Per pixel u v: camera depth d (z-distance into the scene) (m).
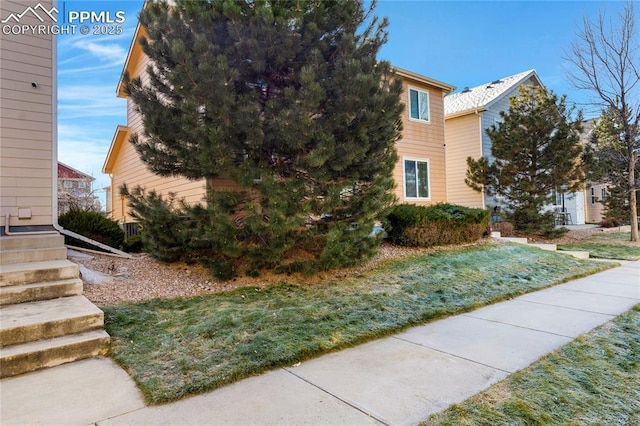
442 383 2.76
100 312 3.54
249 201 5.16
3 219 5.24
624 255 9.85
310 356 3.29
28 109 5.48
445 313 4.62
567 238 13.25
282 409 2.40
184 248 6.11
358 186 5.82
